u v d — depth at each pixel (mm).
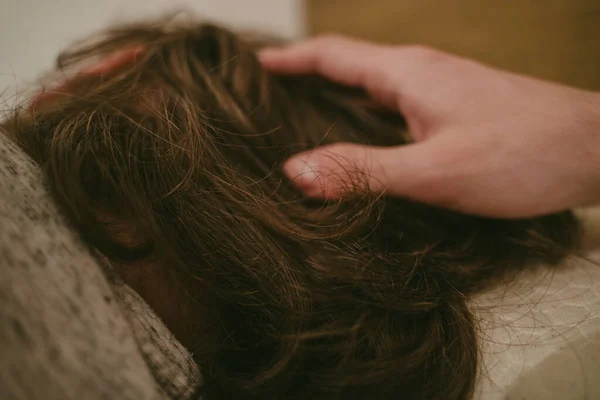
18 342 188
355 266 299
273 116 382
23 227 225
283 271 288
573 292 326
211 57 410
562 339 300
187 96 336
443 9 683
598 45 611
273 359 284
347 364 283
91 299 229
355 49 463
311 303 288
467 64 400
